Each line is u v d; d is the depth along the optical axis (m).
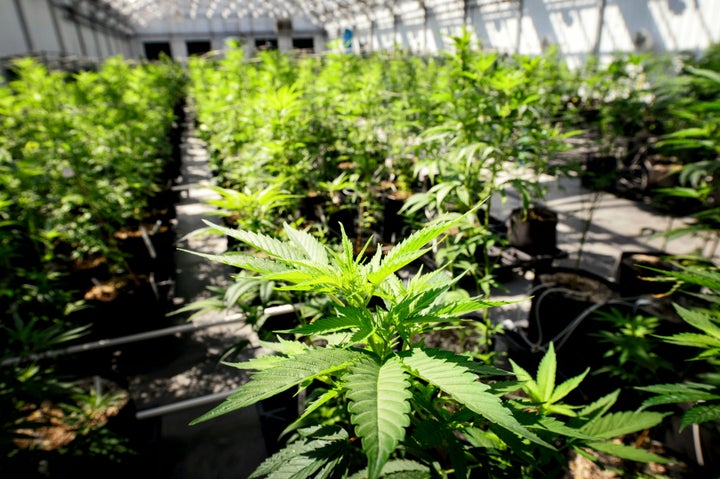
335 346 1.02
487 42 16.98
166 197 6.08
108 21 29.66
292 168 3.46
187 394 3.35
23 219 3.60
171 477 2.71
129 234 4.77
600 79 6.69
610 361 3.00
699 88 4.50
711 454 1.96
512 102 2.62
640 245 5.48
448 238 3.01
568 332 2.97
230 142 5.39
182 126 13.71
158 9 33.31
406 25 24.78
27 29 15.43
